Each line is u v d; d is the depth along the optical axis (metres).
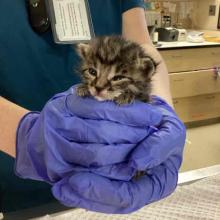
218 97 1.38
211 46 1.27
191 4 1.54
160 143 0.24
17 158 0.26
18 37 0.38
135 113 0.24
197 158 1.13
